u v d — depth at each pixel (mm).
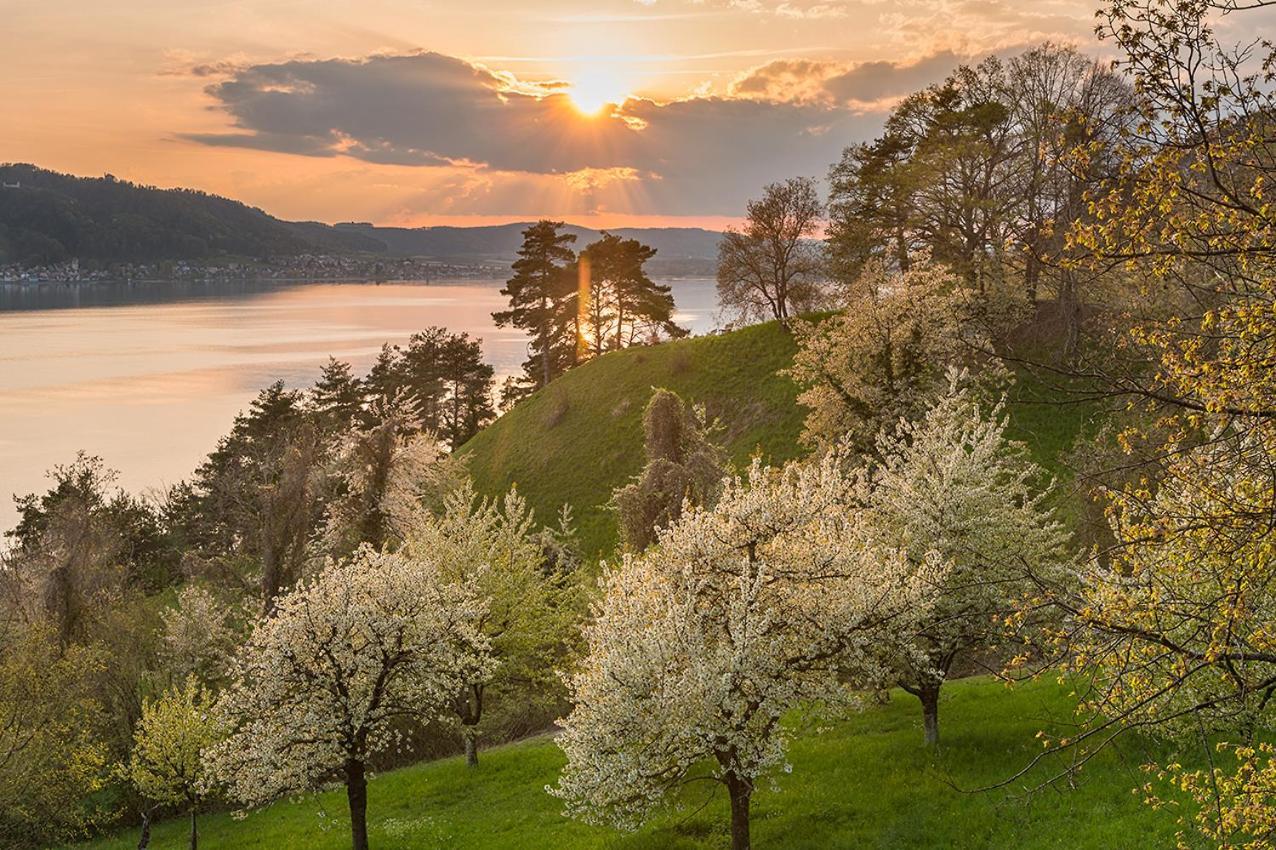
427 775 34812
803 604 23281
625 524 40531
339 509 48625
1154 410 12188
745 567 22734
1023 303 50500
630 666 21625
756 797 25875
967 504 26078
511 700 36969
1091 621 11695
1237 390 10648
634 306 112625
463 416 119125
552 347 119562
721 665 21672
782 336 79000
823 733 29562
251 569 51625
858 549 24734
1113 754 22875
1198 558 11734
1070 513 31125
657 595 23578
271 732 26641
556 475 77062
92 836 37625
